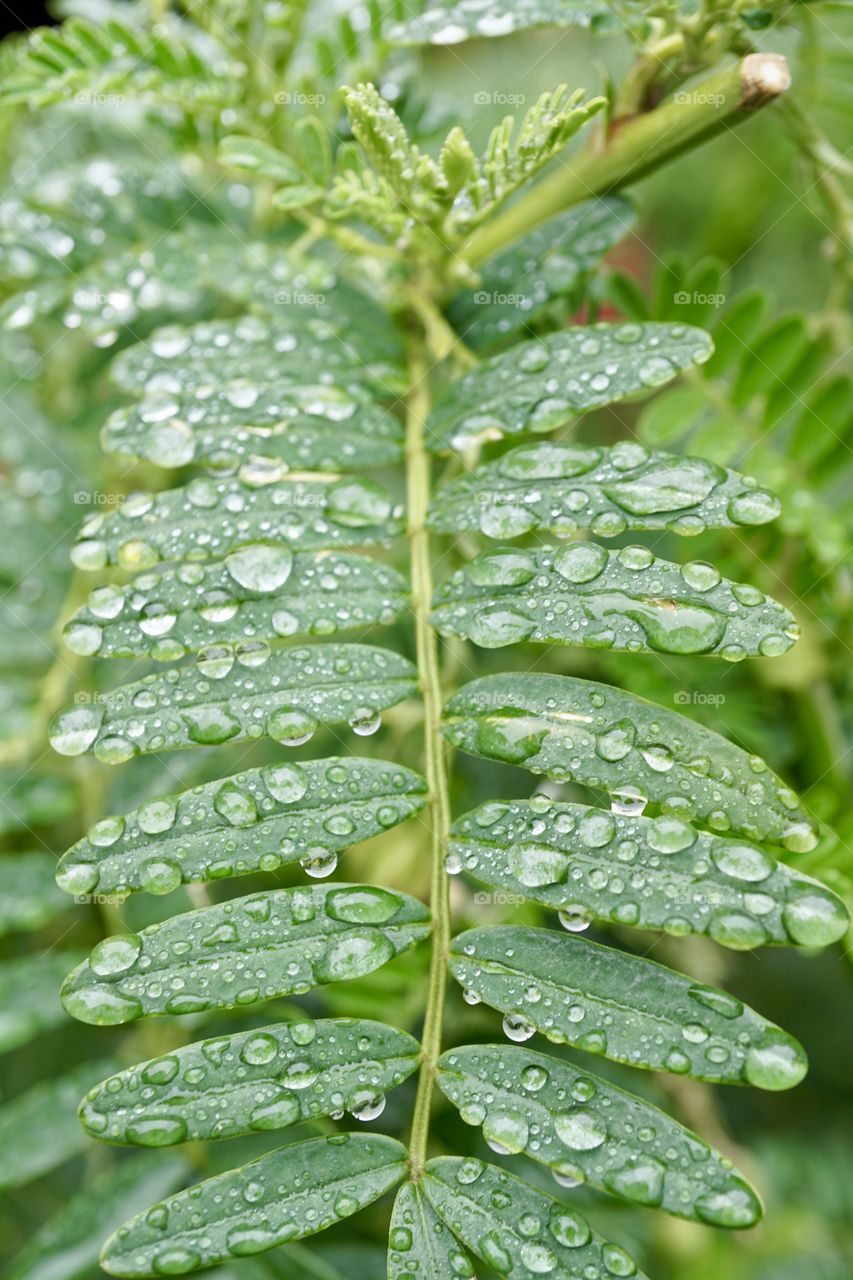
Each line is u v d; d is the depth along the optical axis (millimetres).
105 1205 262
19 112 306
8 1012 265
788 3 253
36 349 304
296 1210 227
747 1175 326
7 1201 308
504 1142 227
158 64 274
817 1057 358
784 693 290
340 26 284
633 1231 310
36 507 294
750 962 342
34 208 282
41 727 284
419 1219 228
